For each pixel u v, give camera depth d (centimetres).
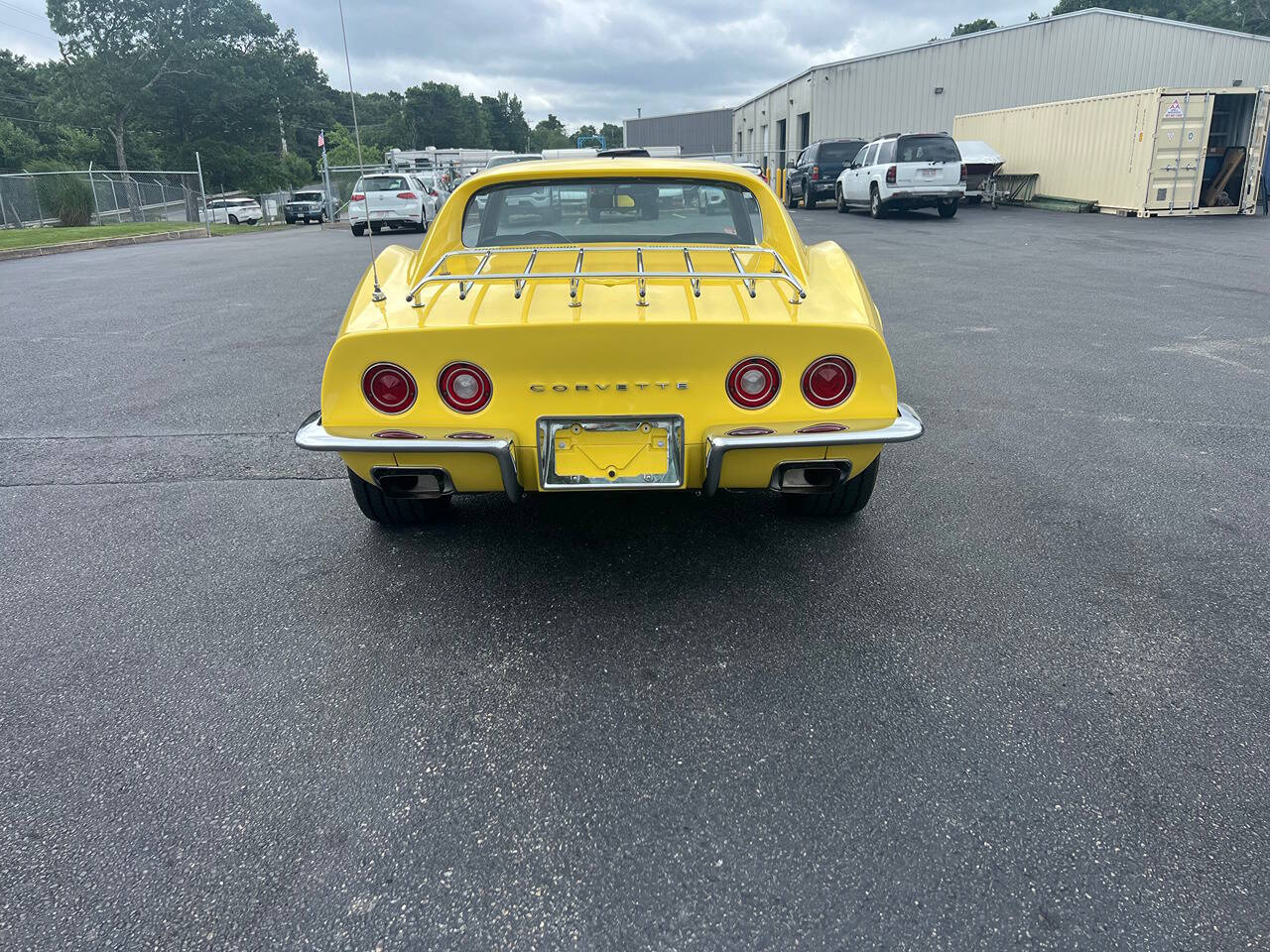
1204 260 1170
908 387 593
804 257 356
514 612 313
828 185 2398
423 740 246
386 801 222
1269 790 221
